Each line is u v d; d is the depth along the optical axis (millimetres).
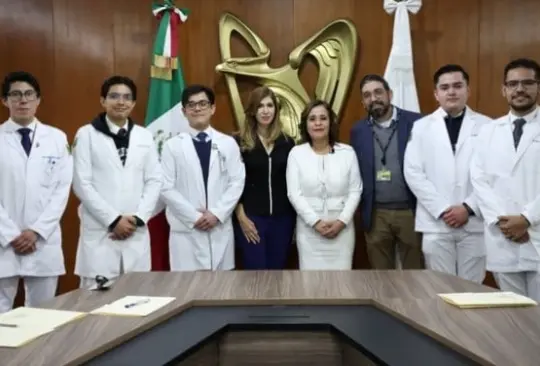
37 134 2914
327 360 1529
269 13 3779
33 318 1513
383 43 3762
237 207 3270
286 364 1534
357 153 3260
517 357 1204
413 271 2133
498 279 2820
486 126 2883
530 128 2750
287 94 3689
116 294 1798
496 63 3740
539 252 2648
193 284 1929
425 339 1380
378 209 3221
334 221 3061
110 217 2896
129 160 2998
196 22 3781
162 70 3543
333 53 3699
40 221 2809
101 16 3781
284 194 3256
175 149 3180
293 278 2018
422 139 3086
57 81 3783
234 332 1530
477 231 2994
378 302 1662
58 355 1245
